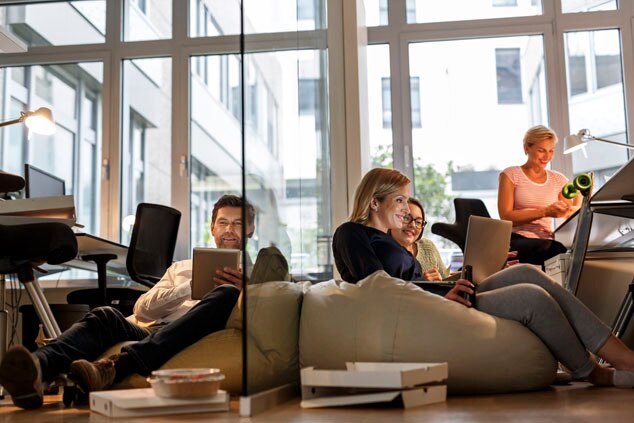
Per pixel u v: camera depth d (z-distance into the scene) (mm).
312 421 1800
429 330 2443
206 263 2938
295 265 2756
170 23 6340
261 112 2275
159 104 6301
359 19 5047
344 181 4738
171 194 6180
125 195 6258
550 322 2549
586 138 5137
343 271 2902
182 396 2055
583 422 1693
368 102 5637
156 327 3195
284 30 2750
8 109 6434
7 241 2863
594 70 6004
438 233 4824
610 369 2609
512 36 6082
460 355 2436
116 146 6254
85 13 6426
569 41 6047
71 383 2469
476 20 6070
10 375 2291
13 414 2221
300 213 2930
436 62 6113
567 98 5977
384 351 2434
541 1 6082
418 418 1828
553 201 5078
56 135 6355
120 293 4832
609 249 3963
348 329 2467
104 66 6340
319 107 3754
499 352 2467
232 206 3436
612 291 3904
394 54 6117
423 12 6160
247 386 1953
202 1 6359
